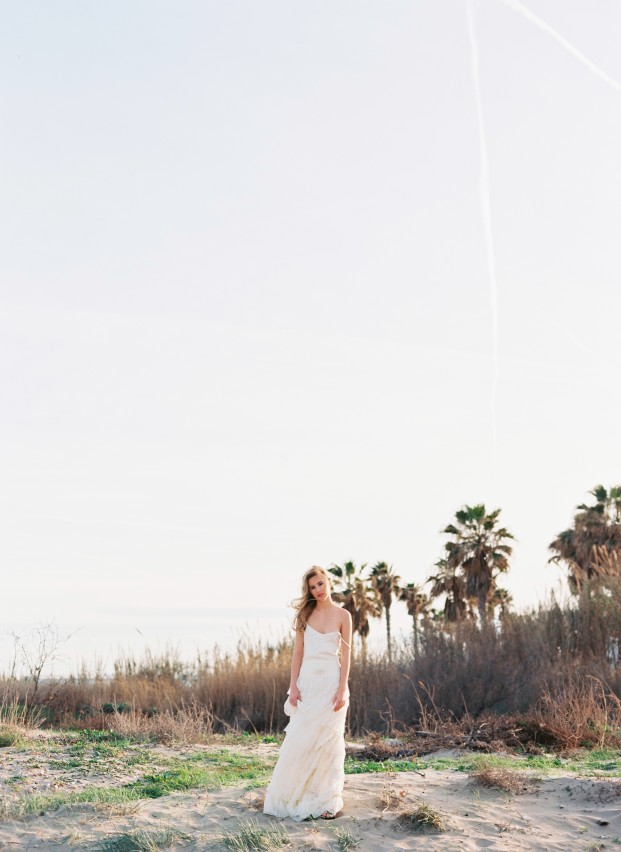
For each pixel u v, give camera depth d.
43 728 16.22
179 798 8.03
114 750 11.88
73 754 11.55
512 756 10.77
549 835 6.42
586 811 7.00
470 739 11.84
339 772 7.00
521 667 17.73
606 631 18.84
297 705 7.09
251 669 21.39
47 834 7.02
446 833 6.44
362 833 6.44
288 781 6.96
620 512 34.06
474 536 36.00
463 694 17.34
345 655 7.15
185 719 14.60
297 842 6.25
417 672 18.48
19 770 10.11
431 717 15.72
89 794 8.26
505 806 7.17
